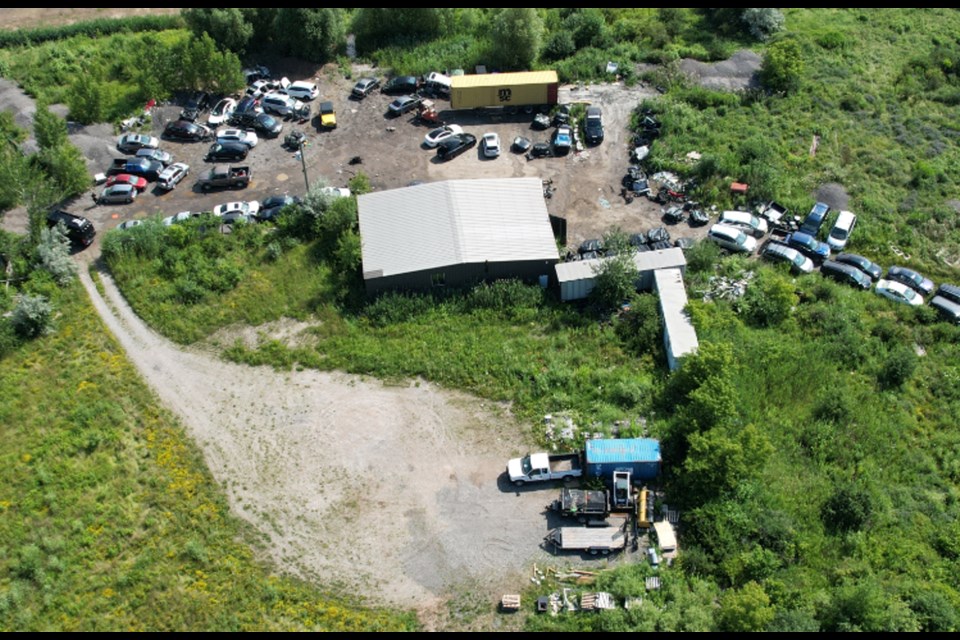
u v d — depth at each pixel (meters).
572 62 93.62
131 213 76.00
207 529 51.28
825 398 57.31
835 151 81.25
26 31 100.69
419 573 49.25
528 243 66.88
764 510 50.84
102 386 60.12
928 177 78.38
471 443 56.16
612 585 47.38
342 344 62.88
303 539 51.00
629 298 65.00
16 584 48.34
